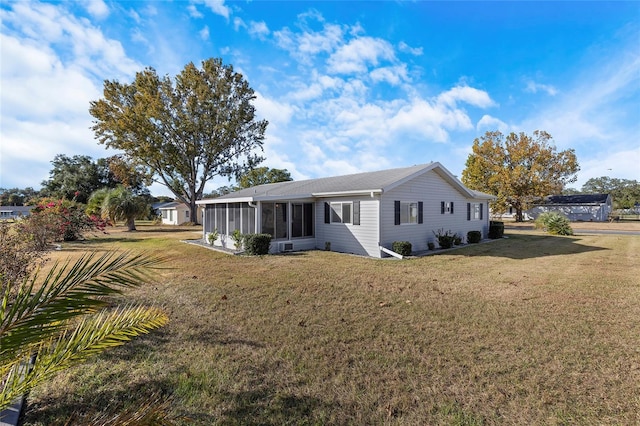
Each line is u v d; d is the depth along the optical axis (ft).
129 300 18.44
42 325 5.16
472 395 9.39
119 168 108.27
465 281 23.71
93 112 92.94
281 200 41.73
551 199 150.41
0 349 4.66
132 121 91.81
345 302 18.35
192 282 23.12
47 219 31.60
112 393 9.22
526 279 24.31
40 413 8.29
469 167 118.52
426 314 16.30
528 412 8.61
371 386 9.87
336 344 12.80
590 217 134.31
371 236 38.40
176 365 10.95
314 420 8.32
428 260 34.04
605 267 29.07
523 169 106.22
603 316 15.79
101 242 52.49
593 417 8.39
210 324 14.83
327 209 44.29
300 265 30.66
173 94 96.73
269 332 13.96
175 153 97.91
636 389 9.59
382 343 12.91
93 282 5.89
